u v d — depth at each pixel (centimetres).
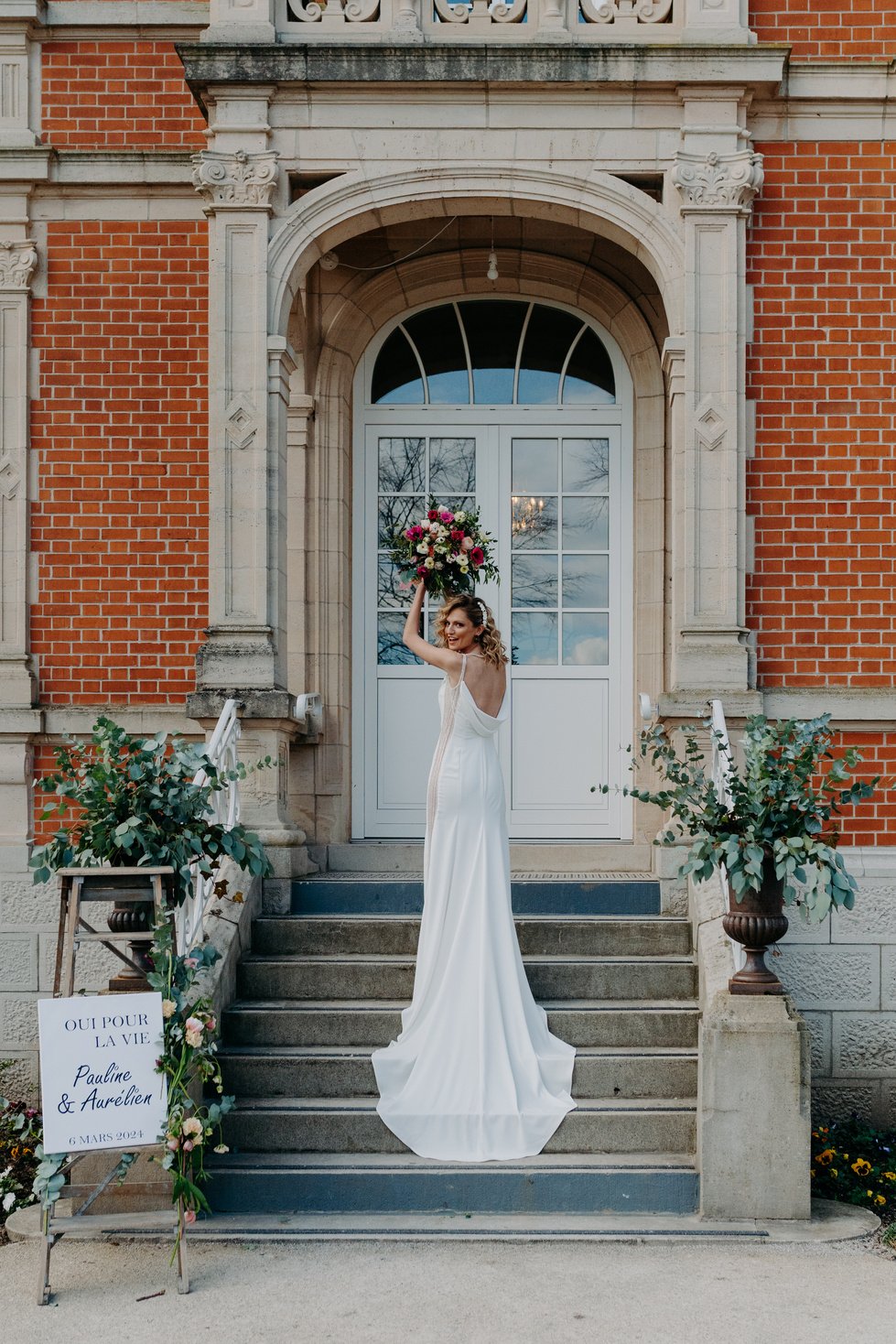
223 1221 515
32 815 739
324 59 684
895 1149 626
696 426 682
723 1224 511
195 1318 434
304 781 780
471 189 692
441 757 576
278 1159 538
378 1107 545
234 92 691
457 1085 546
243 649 675
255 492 683
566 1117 545
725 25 695
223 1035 592
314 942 643
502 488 822
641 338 799
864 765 697
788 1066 518
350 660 810
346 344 803
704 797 544
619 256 794
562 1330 423
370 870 763
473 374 828
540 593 816
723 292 686
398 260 795
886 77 716
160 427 762
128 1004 469
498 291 820
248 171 688
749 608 705
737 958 567
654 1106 553
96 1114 461
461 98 693
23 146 759
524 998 575
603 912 663
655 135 694
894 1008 681
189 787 527
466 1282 463
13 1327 429
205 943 583
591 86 688
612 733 809
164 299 765
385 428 824
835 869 521
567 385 827
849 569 705
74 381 763
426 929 573
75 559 759
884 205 716
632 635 809
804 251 714
